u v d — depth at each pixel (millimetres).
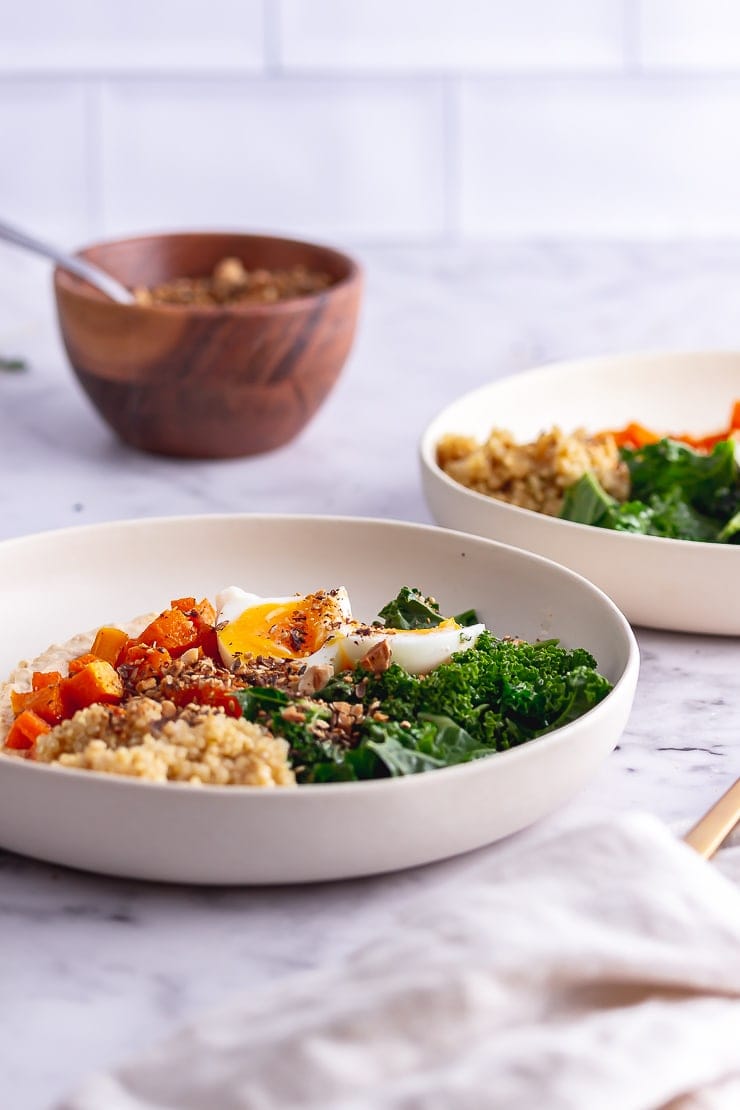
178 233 2521
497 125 4316
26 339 2883
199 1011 1096
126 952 1160
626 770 1442
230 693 1328
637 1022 995
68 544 1683
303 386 2232
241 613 1548
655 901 1078
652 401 2270
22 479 2229
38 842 1198
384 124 4293
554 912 1069
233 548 1730
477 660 1379
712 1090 1038
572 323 2984
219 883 1195
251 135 4281
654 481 1936
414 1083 934
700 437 2178
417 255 3455
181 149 4285
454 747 1297
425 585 1681
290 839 1146
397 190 4387
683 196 4426
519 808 1227
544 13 4184
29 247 2303
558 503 1909
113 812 1141
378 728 1278
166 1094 922
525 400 2199
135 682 1402
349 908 1216
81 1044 1060
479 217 4426
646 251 3469
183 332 2129
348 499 2162
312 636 1525
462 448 2000
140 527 1709
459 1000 979
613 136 4340
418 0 4152
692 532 1857
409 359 2793
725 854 1265
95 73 4160
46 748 1262
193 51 4160
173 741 1222
